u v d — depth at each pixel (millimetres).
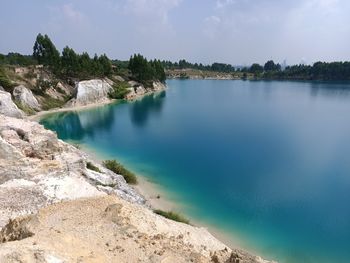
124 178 47719
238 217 38938
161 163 59219
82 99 128875
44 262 12562
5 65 129500
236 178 51812
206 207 41344
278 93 189250
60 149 40531
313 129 88875
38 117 103938
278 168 56875
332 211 40719
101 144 72875
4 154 33312
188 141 76312
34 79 127000
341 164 58906
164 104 142625
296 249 32812
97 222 20719
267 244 33500
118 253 17219
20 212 24844
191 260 18016
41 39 139625
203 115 114312
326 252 32438
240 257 18891
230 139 78125
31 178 30875
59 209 22594
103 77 164375
